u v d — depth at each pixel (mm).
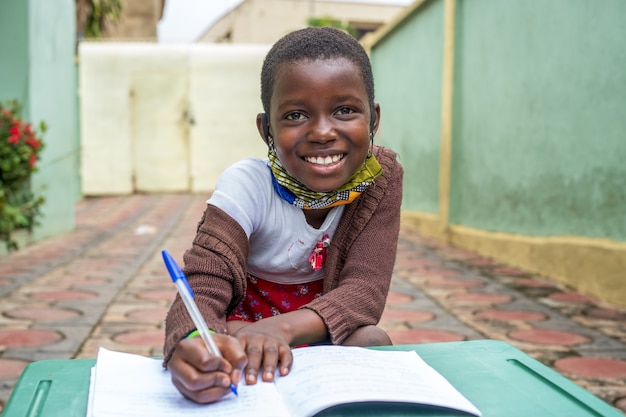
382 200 1351
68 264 4387
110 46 9938
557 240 3781
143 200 9273
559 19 3705
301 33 1174
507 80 4430
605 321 2908
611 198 3293
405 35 6664
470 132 5160
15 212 4793
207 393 830
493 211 4738
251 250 1362
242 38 16094
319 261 1339
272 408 828
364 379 884
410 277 3941
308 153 1135
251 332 1040
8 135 4738
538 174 4035
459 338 2637
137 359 1001
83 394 892
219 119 10289
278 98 1141
